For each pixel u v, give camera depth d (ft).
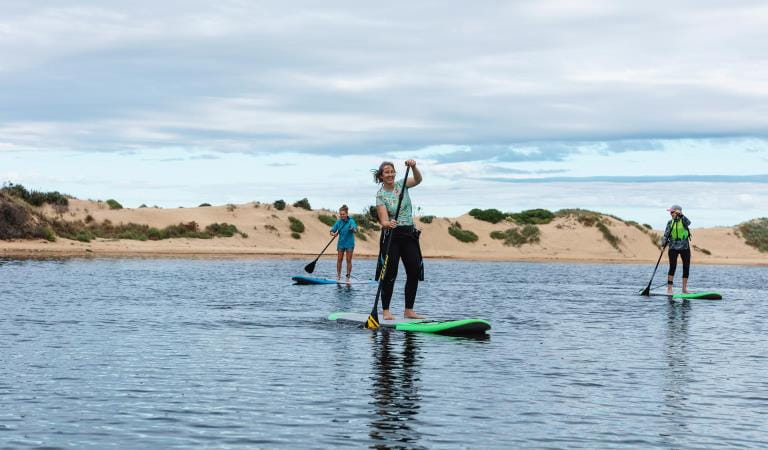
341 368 24.50
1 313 38.32
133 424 17.49
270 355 26.81
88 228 147.33
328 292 56.59
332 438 16.60
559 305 50.06
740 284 87.40
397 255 36.60
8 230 126.93
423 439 16.61
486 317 41.24
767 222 251.80
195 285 60.85
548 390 21.75
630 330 36.60
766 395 21.63
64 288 54.34
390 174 36.55
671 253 61.31
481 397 20.67
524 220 225.15
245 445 16.05
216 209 182.29
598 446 16.31
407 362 25.82
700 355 28.86
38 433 16.67
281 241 174.29
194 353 27.04
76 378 22.40
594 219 215.51
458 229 207.51
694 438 17.10
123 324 34.78
